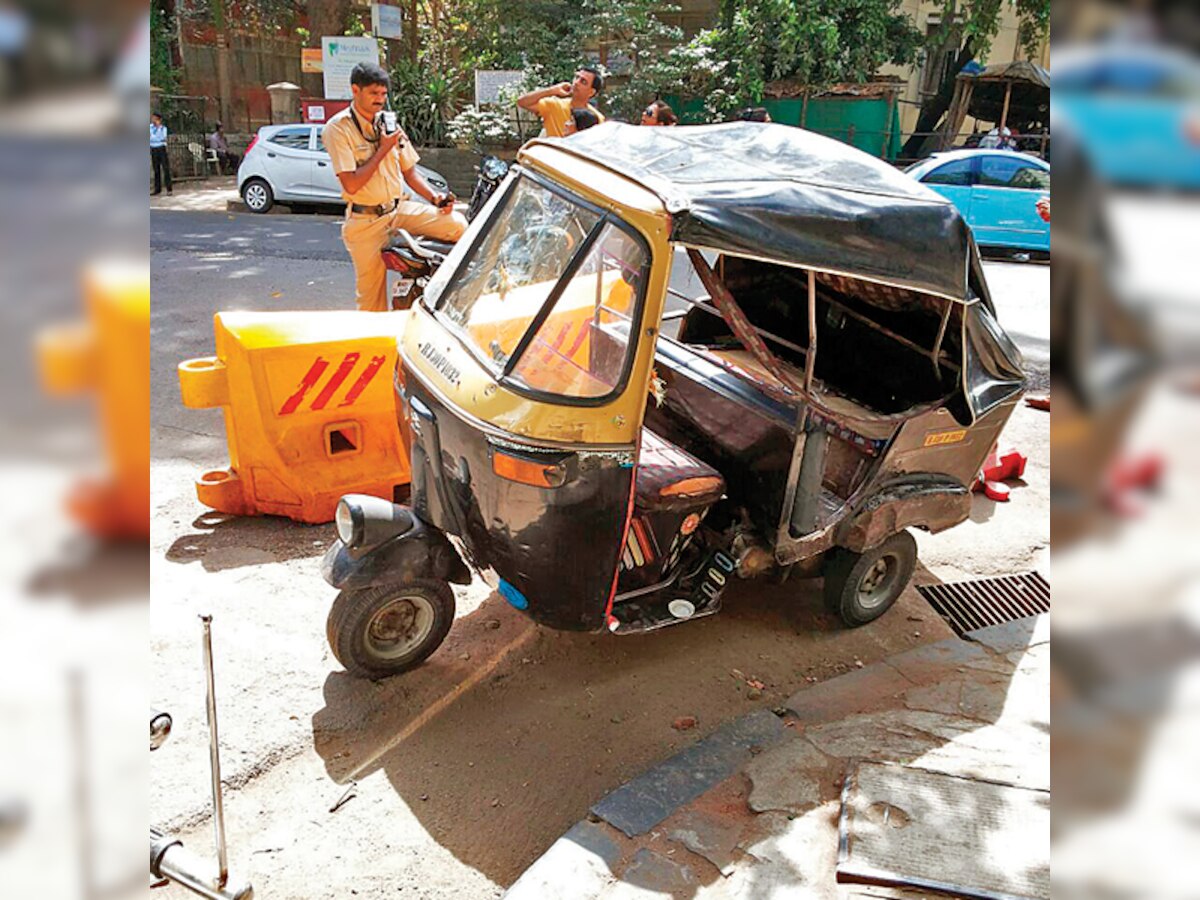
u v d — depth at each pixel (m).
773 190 3.31
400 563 3.43
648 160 3.59
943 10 18.20
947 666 3.84
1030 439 6.45
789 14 16.23
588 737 3.43
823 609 4.43
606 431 3.11
